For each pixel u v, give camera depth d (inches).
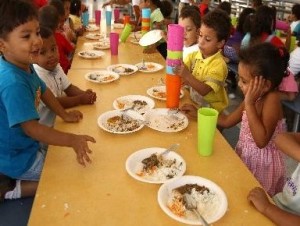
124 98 60.2
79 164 40.0
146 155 42.0
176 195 34.5
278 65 49.4
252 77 49.9
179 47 54.0
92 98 58.3
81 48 101.3
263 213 32.8
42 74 63.7
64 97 58.6
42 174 37.7
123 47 104.7
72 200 33.5
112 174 38.2
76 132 47.9
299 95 104.6
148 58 92.4
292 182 46.9
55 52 66.3
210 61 68.9
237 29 150.5
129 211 32.3
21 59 45.6
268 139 50.9
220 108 71.3
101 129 49.2
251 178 38.5
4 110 45.7
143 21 117.3
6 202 48.1
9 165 48.6
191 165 40.8
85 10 161.9
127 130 48.4
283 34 161.2
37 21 45.3
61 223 30.3
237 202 34.3
